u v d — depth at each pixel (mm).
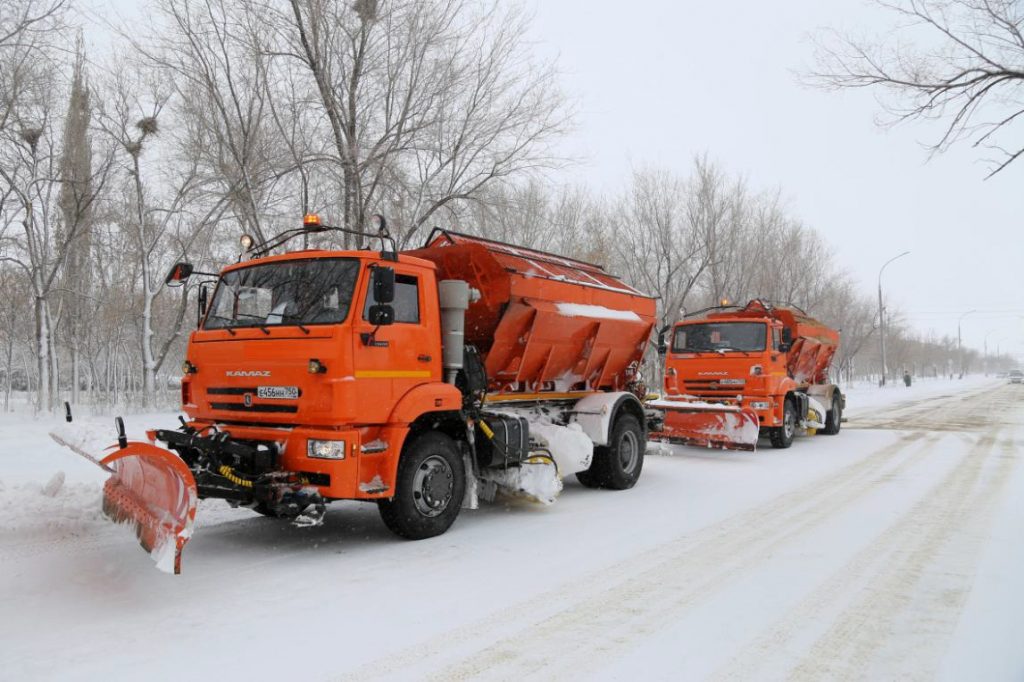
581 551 6191
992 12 7984
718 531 6969
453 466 6891
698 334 14484
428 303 6723
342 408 5758
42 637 4125
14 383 32719
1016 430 17875
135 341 25641
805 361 16406
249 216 14797
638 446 9891
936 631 4266
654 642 4094
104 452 5164
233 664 3764
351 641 4102
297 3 14086
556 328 8383
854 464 11859
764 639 4141
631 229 28828
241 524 7246
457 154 16000
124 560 5695
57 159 18172
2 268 21641
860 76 8734
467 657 3877
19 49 12844
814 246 38875
